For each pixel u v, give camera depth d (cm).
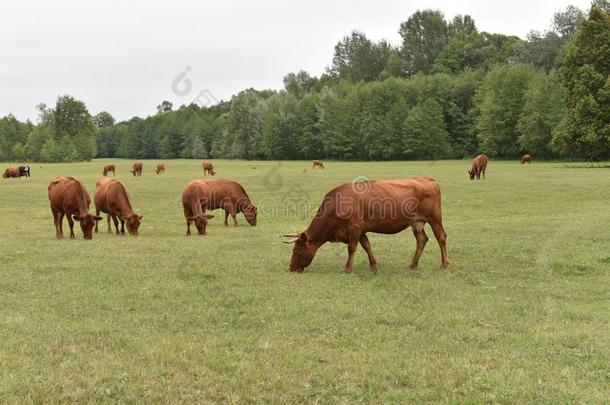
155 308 924
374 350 730
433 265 1288
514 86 8712
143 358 696
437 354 718
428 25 14612
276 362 684
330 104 10862
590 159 6606
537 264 1280
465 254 1411
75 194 1697
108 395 594
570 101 5906
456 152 10225
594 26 5741
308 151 11050
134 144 14612
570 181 3594
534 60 10756
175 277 1151
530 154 8225
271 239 1706
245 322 849
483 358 700
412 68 14012
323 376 643
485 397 595
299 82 16300
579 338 764
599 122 5631
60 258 1361
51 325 823
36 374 643
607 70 5784
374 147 10075
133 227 1830
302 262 1212
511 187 3334
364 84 11769
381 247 1537
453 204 2638
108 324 828
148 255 1404
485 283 1103
